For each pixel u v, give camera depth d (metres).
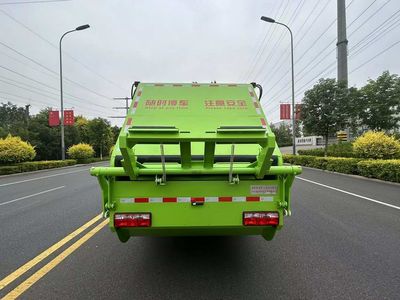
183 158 3.79
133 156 3.67
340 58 32.03
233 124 4.70
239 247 5.52
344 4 31.83
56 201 10.54
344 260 4.84
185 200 3.92
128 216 3.88
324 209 8.55
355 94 24.67
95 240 6.00
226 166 3.97
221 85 5.12
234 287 3.99
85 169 29.41
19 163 26.67
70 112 38.75
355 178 16.67
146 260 4.95
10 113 86.38
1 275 4.42
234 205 3.95
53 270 4.58
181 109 4.82
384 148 17.33
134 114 4.73
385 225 6.87
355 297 3.71
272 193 3.98
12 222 7.57
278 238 5.99
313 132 26.61
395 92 23.58
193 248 5.50
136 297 3.75
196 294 3.81
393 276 4.26
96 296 3.78
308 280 4.16
